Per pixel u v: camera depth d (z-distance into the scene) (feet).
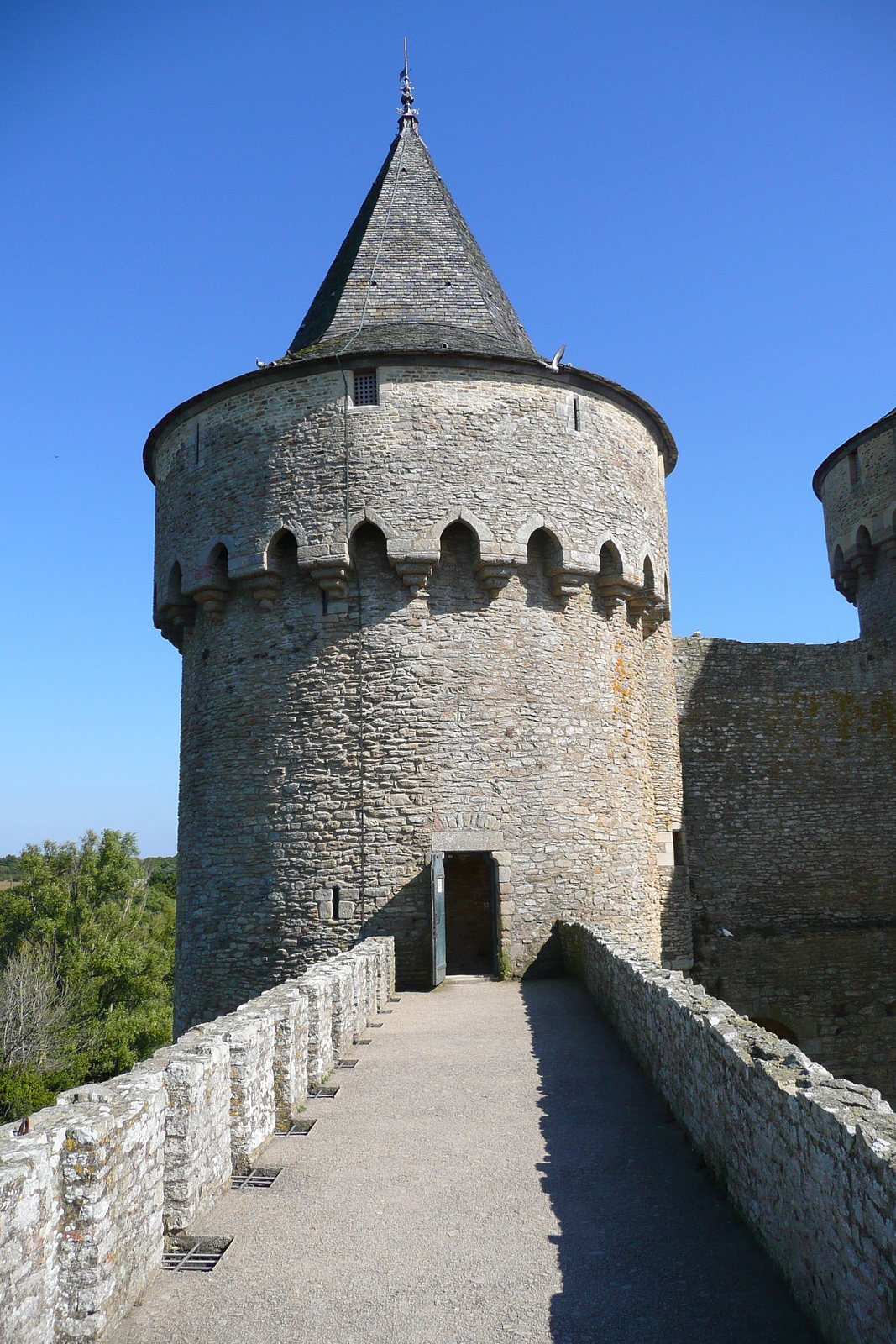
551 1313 15.92
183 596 59.47
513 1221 19.69
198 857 56.75
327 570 53.42
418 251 64.75
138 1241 16.88
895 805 78.48
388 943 47.44
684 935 71.10
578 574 56.03
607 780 57.00
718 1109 21.29
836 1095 15.85
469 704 53.42
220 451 57.57
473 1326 15.56
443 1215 20.04
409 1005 44.88
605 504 58.03
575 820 54.85
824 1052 73.92
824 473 93.61
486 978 52.03
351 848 51.85
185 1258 18.33
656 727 70.03
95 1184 15.39
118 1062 110.22
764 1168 17.92
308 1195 21.26
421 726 52.70
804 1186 15.79
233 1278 17.37
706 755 76.84
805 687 79.30
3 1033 100.89
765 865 76.07
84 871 140.56
